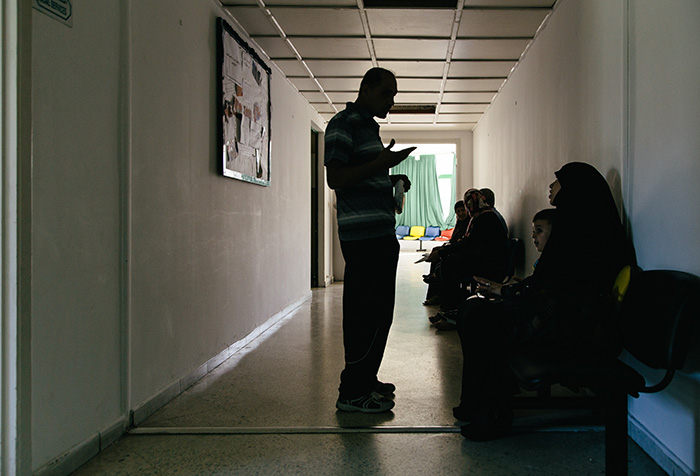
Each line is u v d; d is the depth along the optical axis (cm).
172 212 244
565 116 305
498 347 185
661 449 167
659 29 171
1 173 136
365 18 345
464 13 337
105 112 188
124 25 199
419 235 1535
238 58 335
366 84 217
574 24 284
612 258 181
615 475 142
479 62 441
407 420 208
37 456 150
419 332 394
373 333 214
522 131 434
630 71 195
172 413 220
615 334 165
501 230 411
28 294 140
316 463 170
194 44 273
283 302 471
